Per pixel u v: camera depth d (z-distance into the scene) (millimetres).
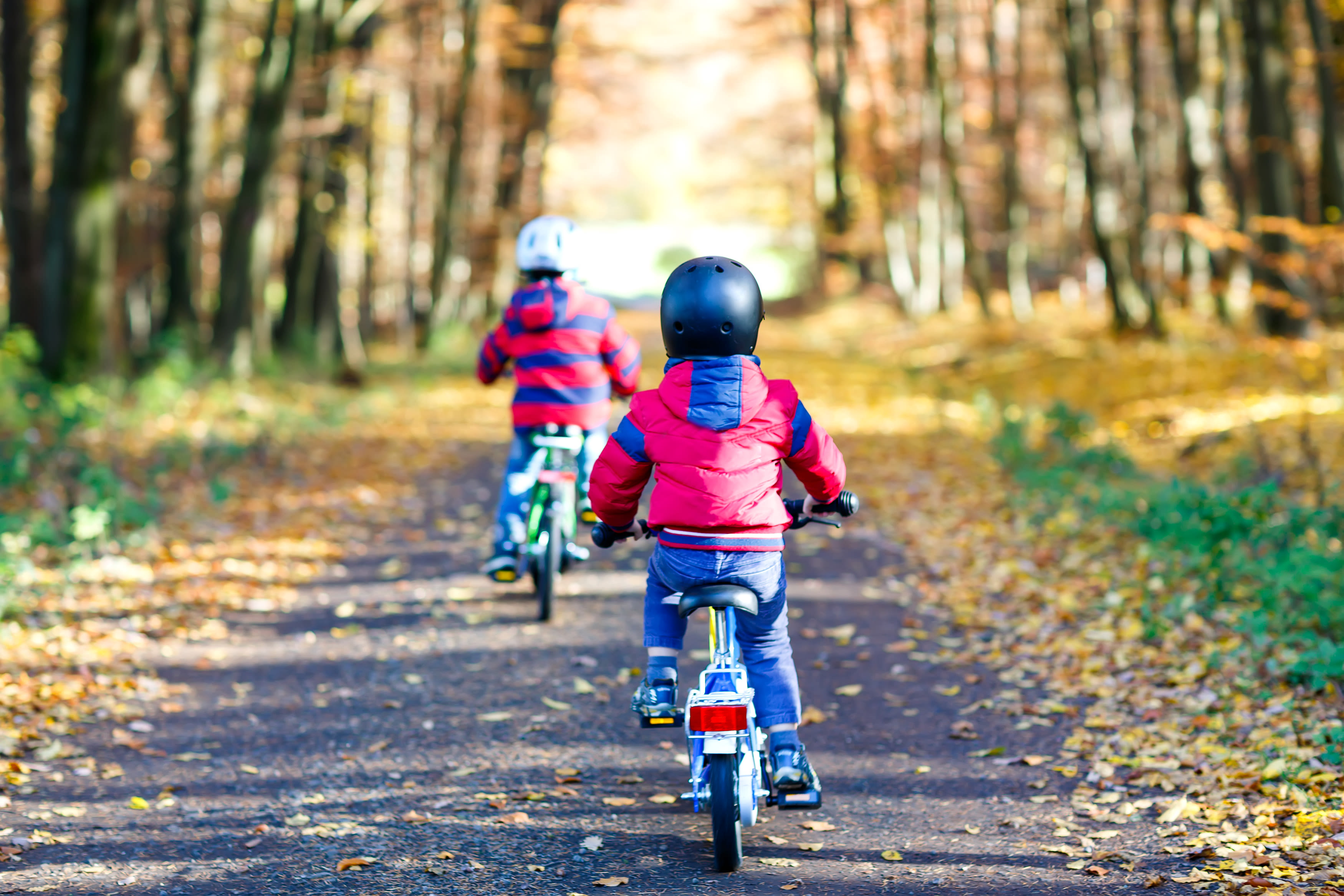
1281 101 22391
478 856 5520
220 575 10719
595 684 7941
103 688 7781
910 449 18266
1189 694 7332
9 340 20391
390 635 9047
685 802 6117
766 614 5328
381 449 18797
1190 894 4949
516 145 40750
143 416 18828
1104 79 37469
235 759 6730
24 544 10750
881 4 47562
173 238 26031
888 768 6559
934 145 46656
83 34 21125
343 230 34281
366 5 28219
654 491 5207
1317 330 22047
